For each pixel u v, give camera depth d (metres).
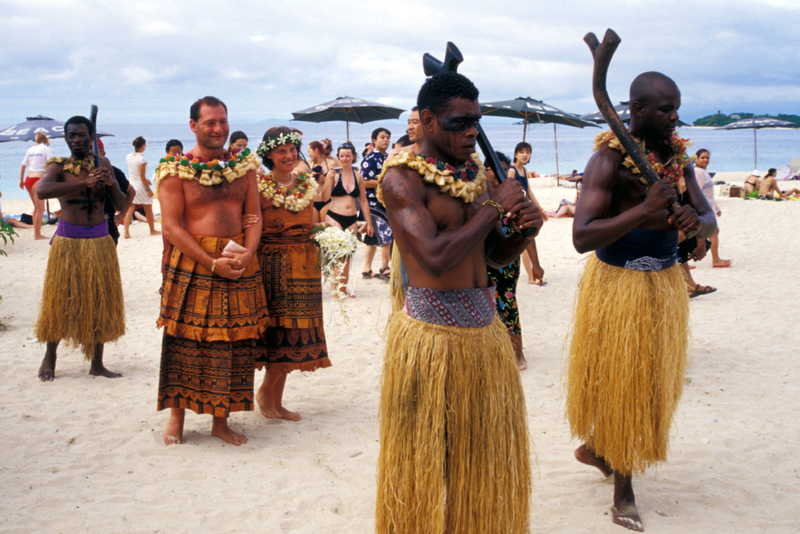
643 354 2.92
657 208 2.69
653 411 2.97
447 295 2.35
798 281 8.49
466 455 2.37
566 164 52.47
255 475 3.56
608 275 3.04
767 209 16.36
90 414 4.39
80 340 4.93
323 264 4.25
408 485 2.38
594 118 17.61
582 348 3.11
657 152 3.10
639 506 3.22
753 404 4.52
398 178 2.30
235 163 3.77
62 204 4.86
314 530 3.01
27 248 11.32
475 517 2.40
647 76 3.00
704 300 7.60
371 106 14.01
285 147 4.16
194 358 3.85
